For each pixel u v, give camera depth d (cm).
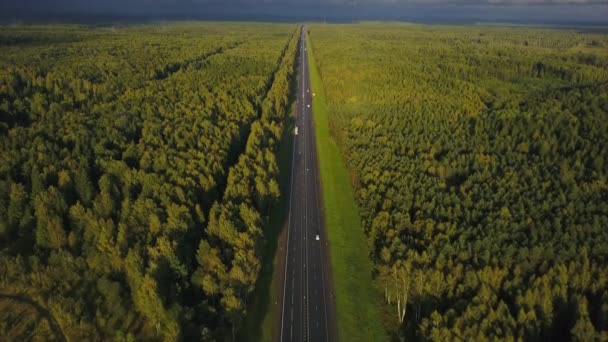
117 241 9838
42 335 8438
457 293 9281
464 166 14588
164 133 15700
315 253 12569
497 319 8219
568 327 8569
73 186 11881
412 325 9725
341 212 14800
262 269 11750
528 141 16312
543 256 9856
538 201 11950
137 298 9006
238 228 11262
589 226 10481
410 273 9769
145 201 10988
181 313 8744
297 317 10206
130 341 8200
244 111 19862
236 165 14312
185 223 10688
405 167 14388
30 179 12388
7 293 9212
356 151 16625
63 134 14812
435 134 17512
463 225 11031
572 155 15062
